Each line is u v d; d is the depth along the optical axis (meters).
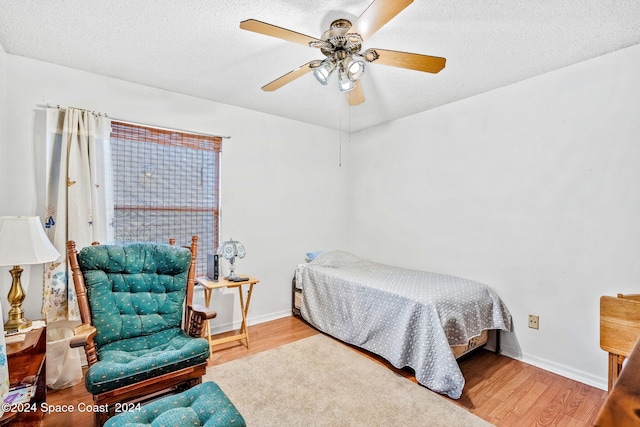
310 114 3.46
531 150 2.50
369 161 3.95
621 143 2.08
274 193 3.52
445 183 3.11
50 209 2.28
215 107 3.09
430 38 1.93
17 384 1.51
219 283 2.71
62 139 2.29
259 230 3.41
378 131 3.83
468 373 2.34
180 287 2.20
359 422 1.77
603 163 2.15
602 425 0.47
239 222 3.26
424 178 3.31
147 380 1.60
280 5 1.64
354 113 3.41
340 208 4.16
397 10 1.36
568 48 2.05
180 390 1.79
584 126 2.23
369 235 3.95
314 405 1.92
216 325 3.10
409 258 3.46
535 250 2.48
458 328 2.23
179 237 2.93
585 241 2.23
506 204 2.65
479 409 1.90
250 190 3.33
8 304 2.17
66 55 2.20
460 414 1.85
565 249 2.33
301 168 3.74
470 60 2.21
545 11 1.67
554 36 1.91
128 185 2.65
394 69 2.35
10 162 2.19
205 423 1.21
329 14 1.72
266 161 3.45
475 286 2.60
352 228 4.19
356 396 2.02
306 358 2.54
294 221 3.69
